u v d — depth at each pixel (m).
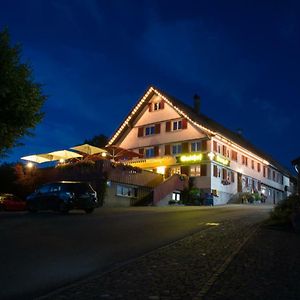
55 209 26.91
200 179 49.97
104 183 38.12
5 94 19.73
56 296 8.02
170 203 45.12
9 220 21.08
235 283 8.91
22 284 9.05
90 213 26.86
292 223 17.64
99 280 9.23
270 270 10.11
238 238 15.13
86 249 13.21
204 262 11.03
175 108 52.62
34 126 21.30
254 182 62.69
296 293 8.23
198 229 18.20
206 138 50.53
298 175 25.61
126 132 57.94
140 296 8.00
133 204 41.50
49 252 12.62
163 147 53.88
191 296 7.99
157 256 11.88
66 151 43.88
